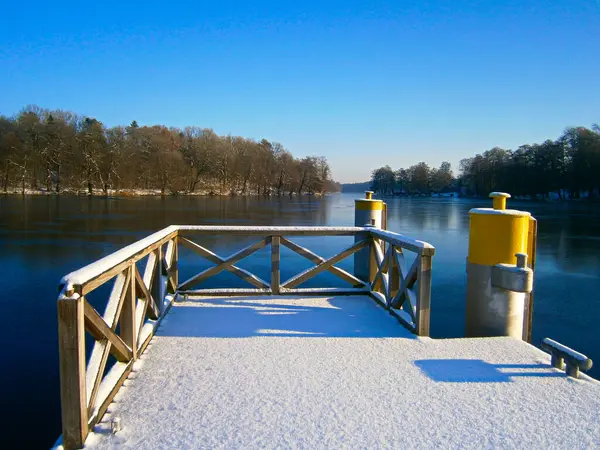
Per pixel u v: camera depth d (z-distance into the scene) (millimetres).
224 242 17234
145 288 3379
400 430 2191
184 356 3164
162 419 2281
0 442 4277
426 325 3629
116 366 2787
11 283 10234
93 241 17391
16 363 5926
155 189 66625
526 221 3715
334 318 4156
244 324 3945
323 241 17406
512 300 3719
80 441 2008
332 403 2467
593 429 2221
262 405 2439
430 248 3553
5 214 29469
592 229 24078
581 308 8727
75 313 1943
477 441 2100
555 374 2895
